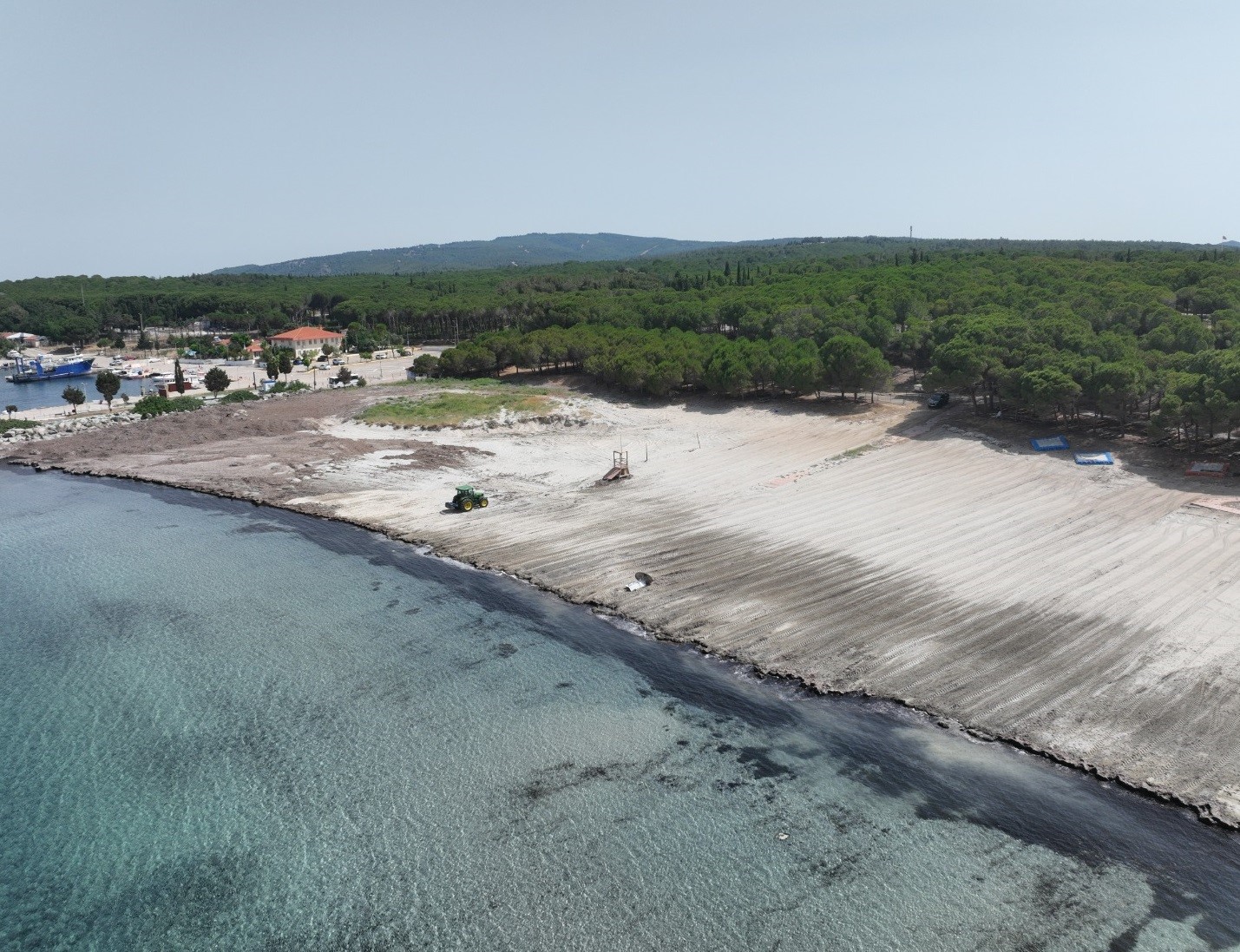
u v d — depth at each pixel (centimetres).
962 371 8631
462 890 3083
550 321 15900
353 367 16688
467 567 6044
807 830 3334
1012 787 3506
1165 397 6994
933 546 5916
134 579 5956
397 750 3925
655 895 3036
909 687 4216
